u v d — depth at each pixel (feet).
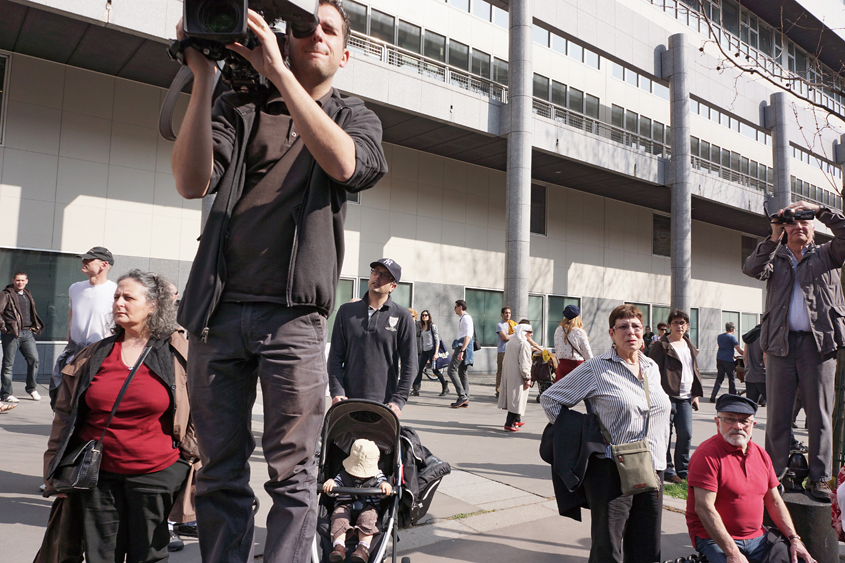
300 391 5.30
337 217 5.67
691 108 81.82
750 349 33.91
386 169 5.70
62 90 43.96
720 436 11.31
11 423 24.85
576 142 60.75
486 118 54.70
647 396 11.27
